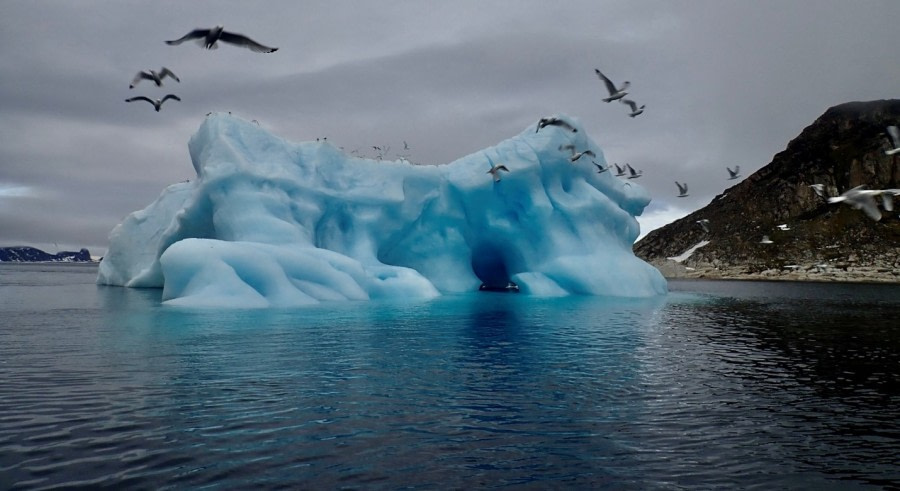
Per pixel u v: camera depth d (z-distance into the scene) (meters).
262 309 17.64
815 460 5.96
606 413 7.46
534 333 14.24
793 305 26.75
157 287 28.47
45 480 5.05
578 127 28.66
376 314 17.27
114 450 5.79
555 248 26.86
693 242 93.69
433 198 27.45
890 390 8.95
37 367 9.44
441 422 6.96
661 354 11.77
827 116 99.12
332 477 5.27
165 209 29.64
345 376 9.19
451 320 16.41
